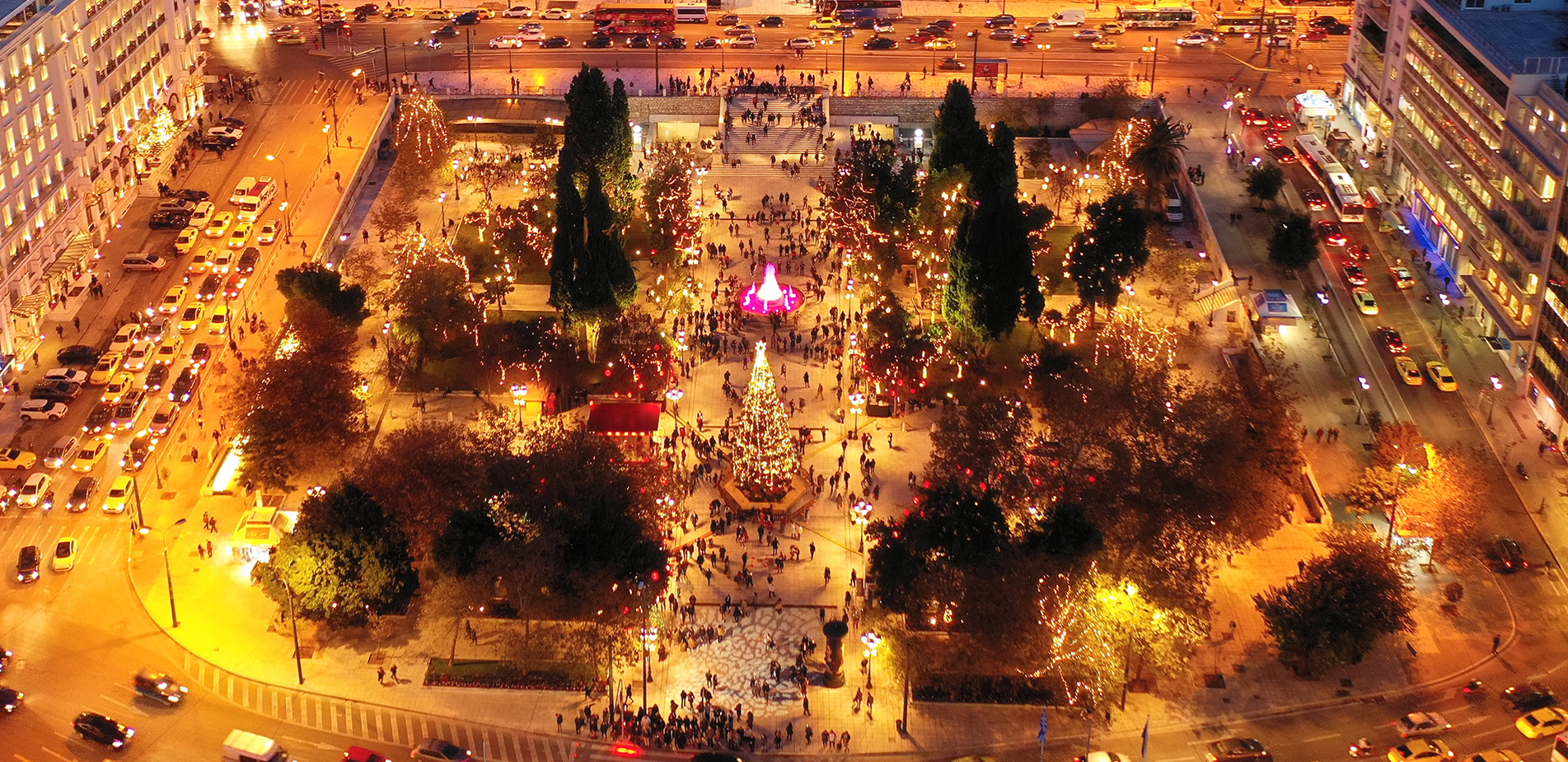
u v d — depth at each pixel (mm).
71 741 191625
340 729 194125
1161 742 193375
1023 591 190375
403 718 195875
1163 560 199750
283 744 191625
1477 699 198875
